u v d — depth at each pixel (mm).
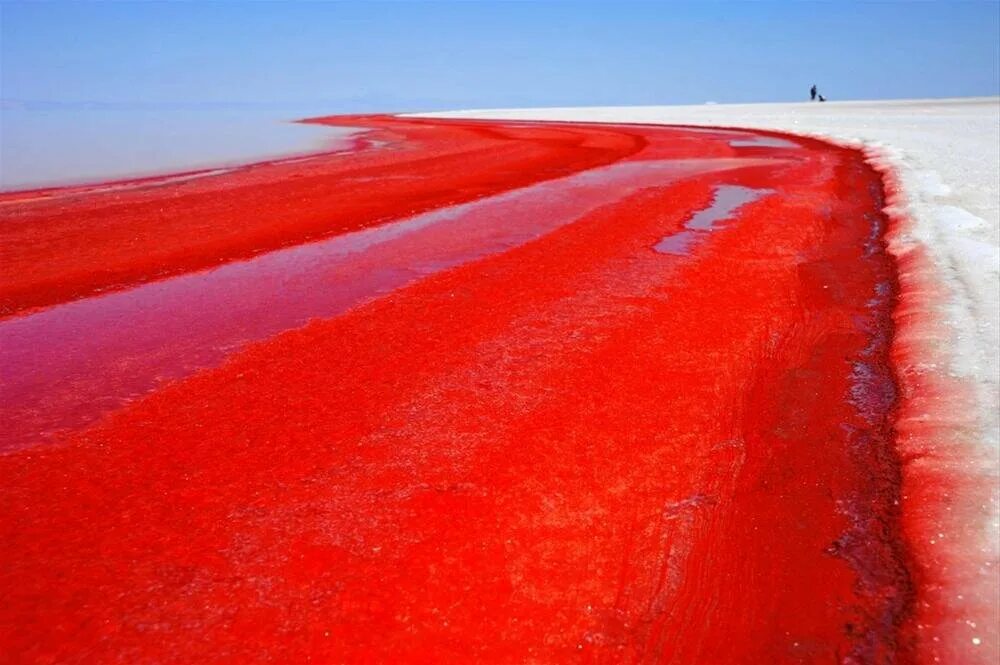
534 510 3957
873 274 8234
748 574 3529
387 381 5582
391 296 7750
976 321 6160
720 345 6211
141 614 3223
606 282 8008
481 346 6238
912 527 3791
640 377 5598
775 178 15930
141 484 4230
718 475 4340
